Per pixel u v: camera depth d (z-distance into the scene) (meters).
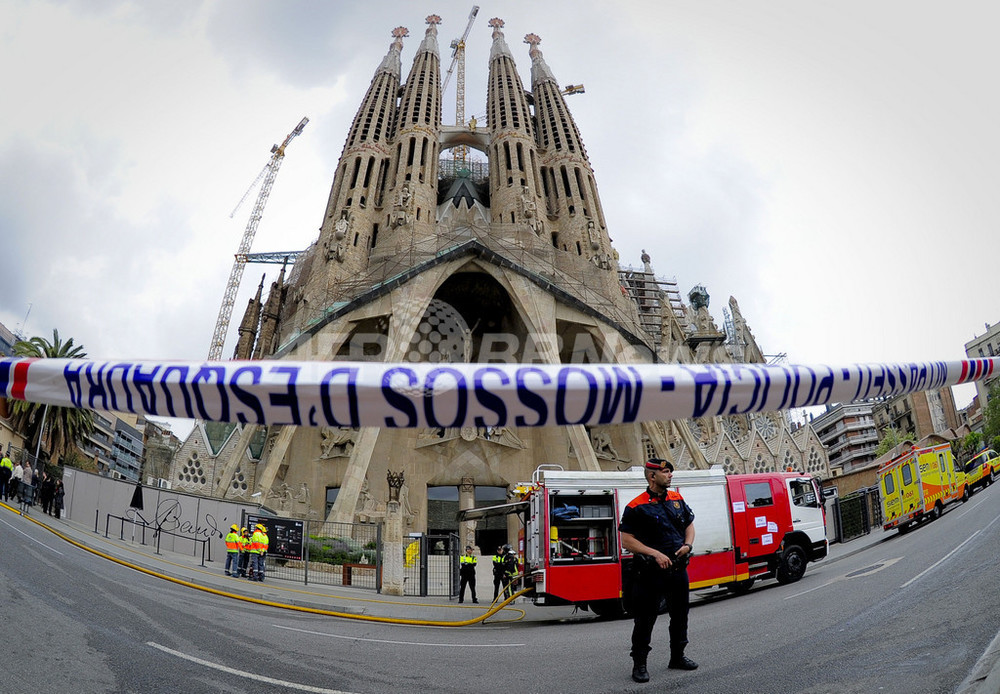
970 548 12.19
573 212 64.06
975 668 4.67
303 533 22.17
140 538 25.56
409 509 46.75
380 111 69.94
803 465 62.62
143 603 10.61
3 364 3.95
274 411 3.46
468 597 21.95
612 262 61.72
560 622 13.45
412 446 49.28
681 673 5.66
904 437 91.06
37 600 9.38
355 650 8.02
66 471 25.42
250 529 21.00
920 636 6.05
